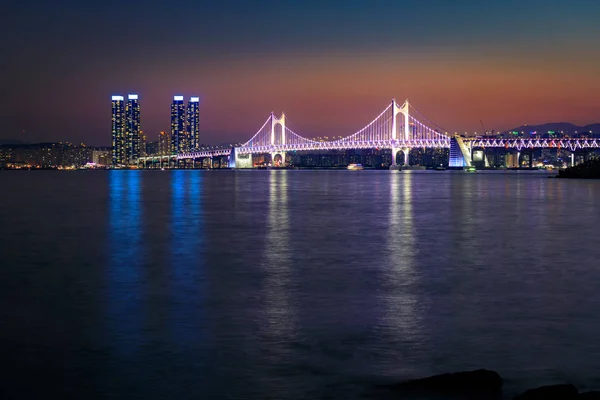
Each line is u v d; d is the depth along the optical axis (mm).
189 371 10766
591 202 63344
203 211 51969
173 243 29688
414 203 62438
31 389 10016
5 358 11438
